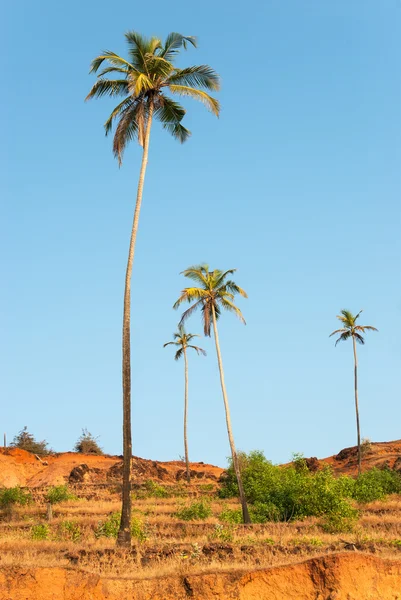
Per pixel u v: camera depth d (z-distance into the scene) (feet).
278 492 125.18
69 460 251.19
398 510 126.93
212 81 99.81
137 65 98.17
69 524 101.71
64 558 70.23
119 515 99.04
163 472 232.94
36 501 155.94
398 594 64.03
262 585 62.64
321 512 113.29
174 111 101.04
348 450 276.82
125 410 86.17
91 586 60.49
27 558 66.85
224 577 62.44
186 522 112.98
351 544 75.31
